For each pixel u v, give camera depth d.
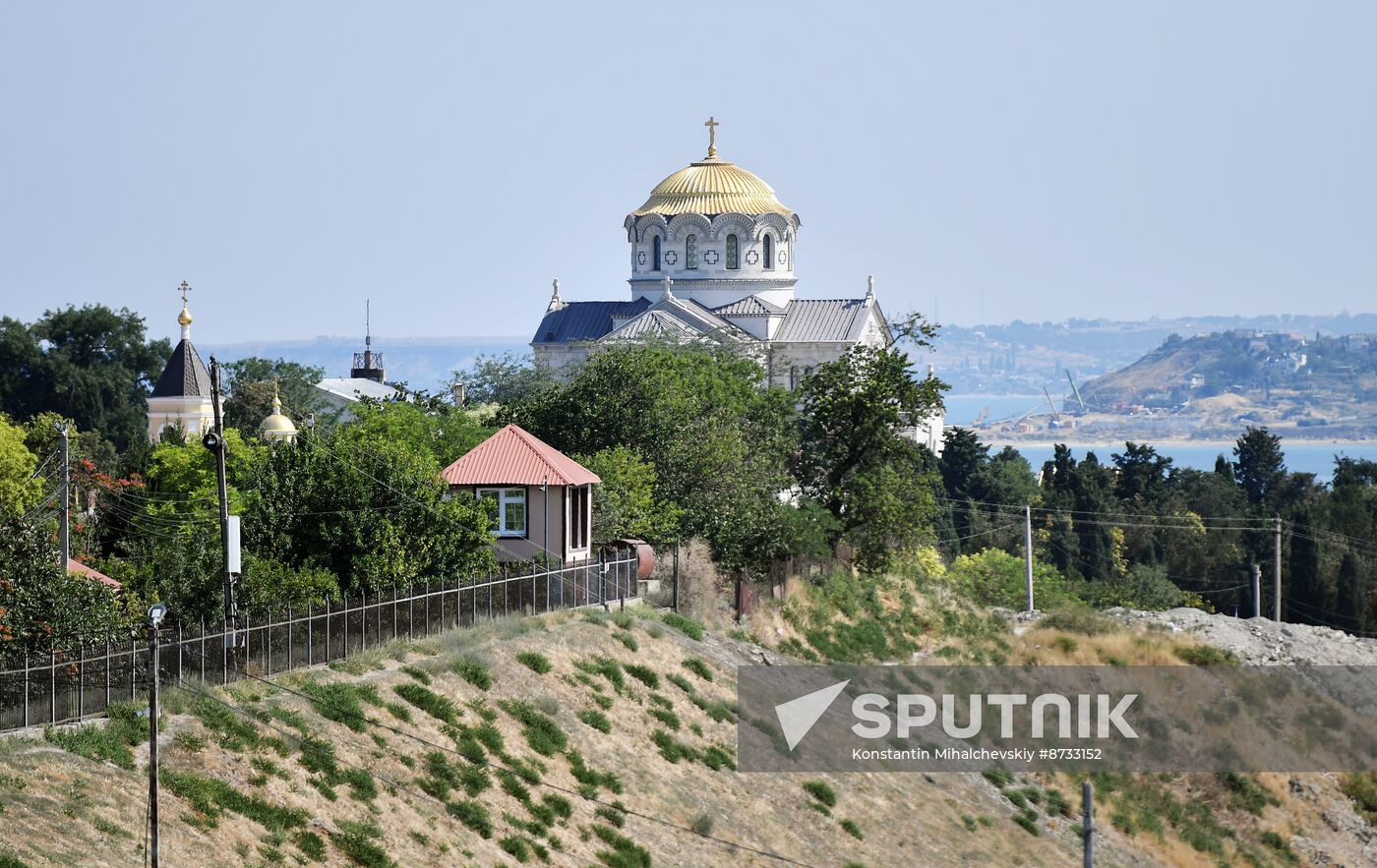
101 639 105.69
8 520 106.75
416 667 107.94
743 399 196.62
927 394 198.12
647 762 111.44
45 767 81.00
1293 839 146.88
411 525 130.25
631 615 136.00
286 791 87.75
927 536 199.00
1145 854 135.38
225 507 112.88
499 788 98.62
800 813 114.31
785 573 171.00
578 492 145.88
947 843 119.94
